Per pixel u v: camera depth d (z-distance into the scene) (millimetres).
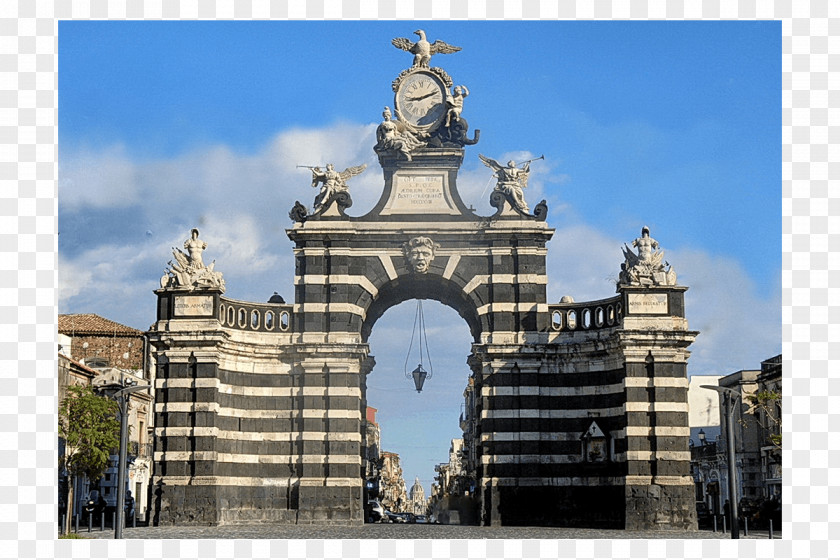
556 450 74250
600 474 73312
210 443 72438
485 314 75188
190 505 71688
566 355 74812
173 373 73312
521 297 75188
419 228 75750
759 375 99312
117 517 51406
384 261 75875
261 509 74188
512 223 75500
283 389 75500
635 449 71062
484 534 63938
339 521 73312
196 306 73688
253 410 75312
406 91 77938
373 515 96438
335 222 75812
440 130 77250
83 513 86938
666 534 65625
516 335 74750
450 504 87875
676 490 70438
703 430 122750
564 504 73562
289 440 75000
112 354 115125
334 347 74688
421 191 76812
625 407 71625
